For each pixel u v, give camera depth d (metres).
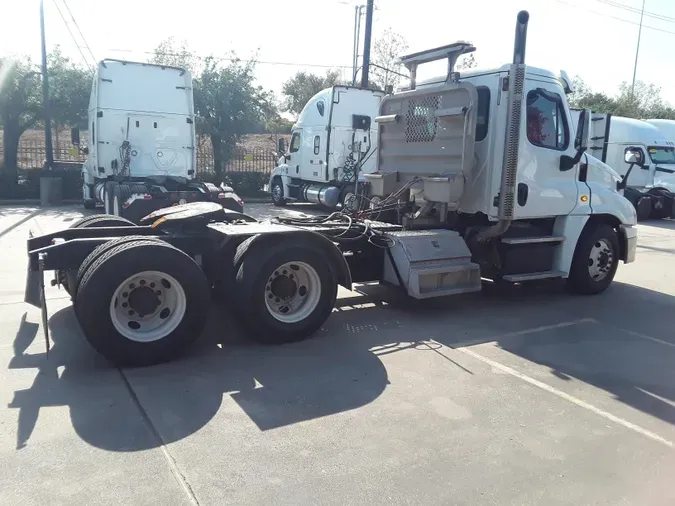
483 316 7.06
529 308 7.52
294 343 5.78
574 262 8.07
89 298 4.69
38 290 5.36
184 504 3.04
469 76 7.27
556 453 3.74
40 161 24.92
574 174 7.80
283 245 5.61
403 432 3.94
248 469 3.41
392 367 5.18
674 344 6.13
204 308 5.17
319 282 5.84
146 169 14.02
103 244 5.17
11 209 16.98
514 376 5.07
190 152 14.40
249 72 22.78
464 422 4.13
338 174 17.28
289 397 4.45
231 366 5.09
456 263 6.90
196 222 6.24
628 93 43.19
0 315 6.43
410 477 3.38
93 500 3.05
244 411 4.18
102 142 13.59
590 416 4.31
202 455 3.55
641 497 3.27
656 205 19.41
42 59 19.58
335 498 3.14
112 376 4.77
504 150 6.88
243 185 23.36
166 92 14.02
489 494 3.24
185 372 4.91
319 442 3.76
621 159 20.22
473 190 7.26
